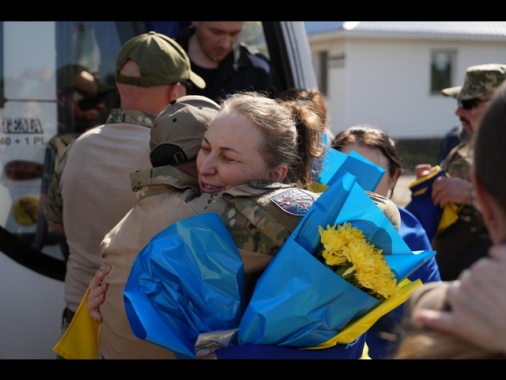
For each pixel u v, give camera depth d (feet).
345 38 63.00
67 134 10.12
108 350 6.62
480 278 3.59
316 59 66.44
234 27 12.15
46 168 9.87
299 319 5.44
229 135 6.07
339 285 5.42
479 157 3.75
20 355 9.36
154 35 8.68
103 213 8.32
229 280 5.71
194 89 12.32
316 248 5.60
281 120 6.20
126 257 6.45
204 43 12.29
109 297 6.57
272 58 12.85
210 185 6.26
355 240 5.52
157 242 5.83
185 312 5.70
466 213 10.62
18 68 9.78
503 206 3.68
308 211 5.59
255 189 5.91
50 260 9.56
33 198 9.73
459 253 10.73
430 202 10.89
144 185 6.52
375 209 5.61
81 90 10.25
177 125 6.66
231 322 5.71
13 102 9.77
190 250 5.75
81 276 8.41
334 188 5.55
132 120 8.49
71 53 10.16
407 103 65.72
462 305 3.60
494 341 3.51
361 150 9.20
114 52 10.48
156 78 8.41
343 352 5.68
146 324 5.50
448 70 66.95
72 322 7.05
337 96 64.69
